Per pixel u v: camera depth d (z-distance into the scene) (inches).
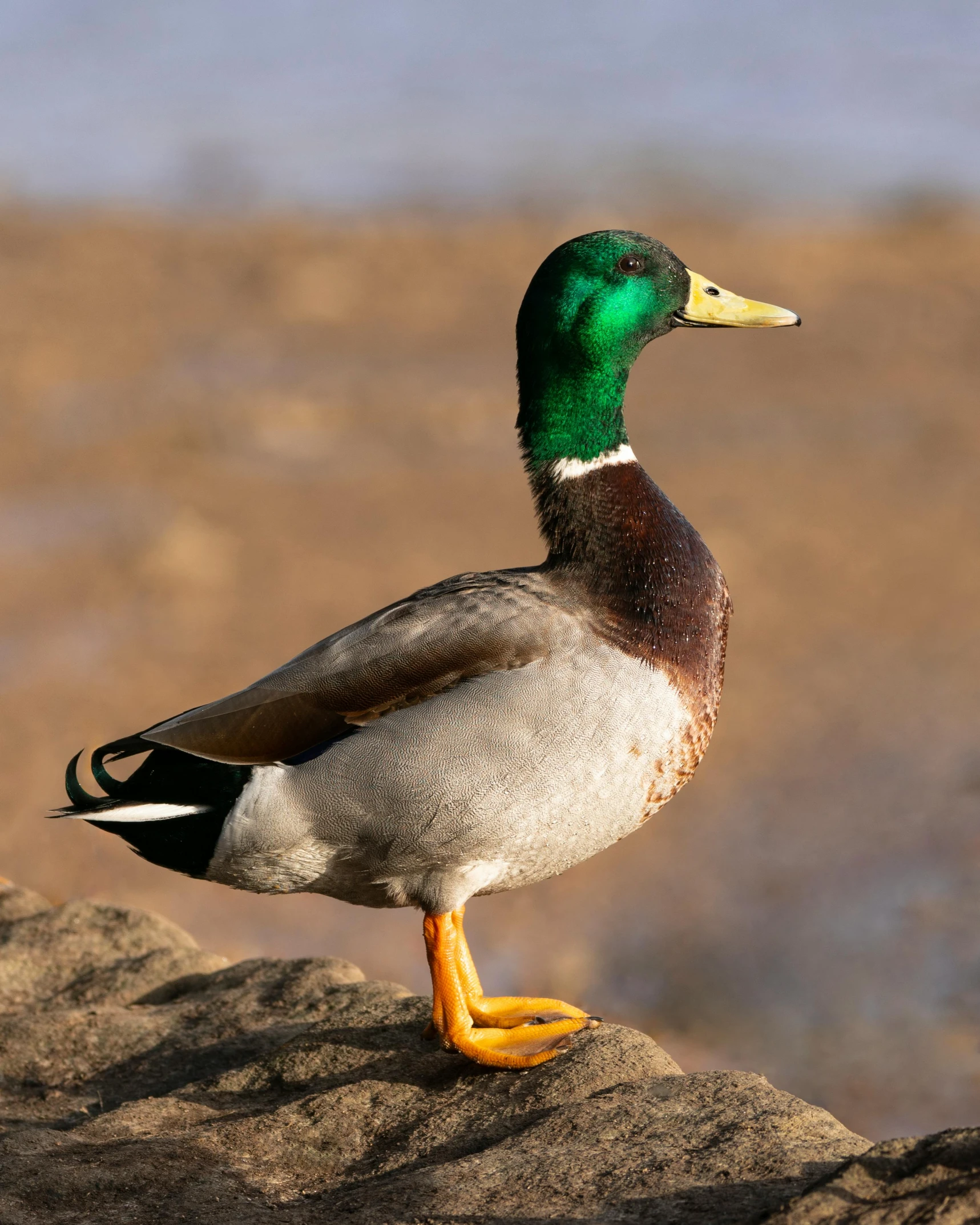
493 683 215.3
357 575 644.7
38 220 1332.4
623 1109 199.6
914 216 1348.4
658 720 220.5
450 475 774.5
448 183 1497.3
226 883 233.0
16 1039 258.5
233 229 1307.8
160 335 1007.0
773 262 1209.4
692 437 837.2
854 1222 153.6
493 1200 183.5
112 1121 222.2
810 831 462.6
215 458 788.0
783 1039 358.3
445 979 227.6
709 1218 170.1
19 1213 191.6
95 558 655.8
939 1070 346.0
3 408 853.2
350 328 1035.3
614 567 231.1
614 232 248.1
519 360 251.6
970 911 413.7
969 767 497.0
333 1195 197.2
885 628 609.0
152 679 545.3
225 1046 250.1
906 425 850.8
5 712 522.0
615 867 448.1
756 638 604.4
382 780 215.3
